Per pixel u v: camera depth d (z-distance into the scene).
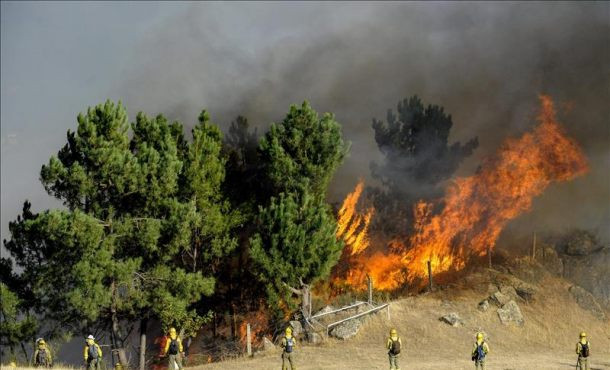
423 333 35.66
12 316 34.50
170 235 36.56
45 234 34.22
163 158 36.94
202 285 36.50
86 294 33.34
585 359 24.61
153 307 35.31
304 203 37.91
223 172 40.97
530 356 32.66
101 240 34.78
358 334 35.62
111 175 35.62
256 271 37.44
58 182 35.69
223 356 36.53
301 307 37.91
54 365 31.11
